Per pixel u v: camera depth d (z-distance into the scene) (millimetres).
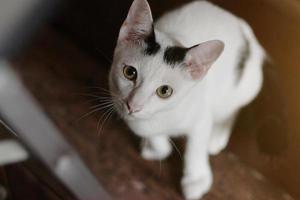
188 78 449
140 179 603
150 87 440
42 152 300
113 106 514
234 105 567
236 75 524
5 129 359
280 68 554
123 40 459
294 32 530
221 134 603
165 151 613
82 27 682
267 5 533
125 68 454
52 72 675
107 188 589
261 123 589
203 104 507
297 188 584
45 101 649
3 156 366
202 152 557
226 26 509
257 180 602
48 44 679
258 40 556
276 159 588
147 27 447
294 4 519
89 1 653
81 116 644
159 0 591
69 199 418
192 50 431
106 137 630
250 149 608
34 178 454
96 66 692
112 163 612
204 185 579
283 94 562
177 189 594
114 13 643
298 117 559
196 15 508
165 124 497
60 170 324
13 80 229
